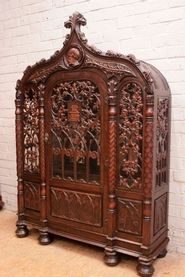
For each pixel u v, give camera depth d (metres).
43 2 2.75
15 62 3.02
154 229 2.00
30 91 2.39
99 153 2.08
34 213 2.47
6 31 3.03
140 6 2.28
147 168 1.89
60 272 2.01
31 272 2.01
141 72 1.85
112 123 1.98
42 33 2.80
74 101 2.14
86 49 2.04
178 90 2.19
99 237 2.14
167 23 2.19
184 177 2.22
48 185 2.36
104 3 2.43
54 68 2.18
